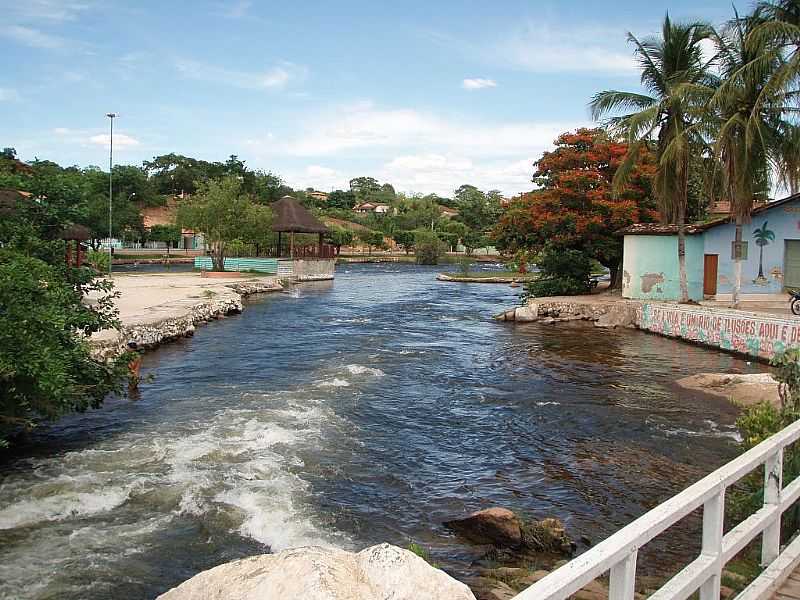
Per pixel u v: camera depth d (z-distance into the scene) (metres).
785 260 29.36
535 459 10.50
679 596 3.28
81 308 11.33
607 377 17.06
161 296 30.78
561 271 36.62
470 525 7.61
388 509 8.38
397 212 135.50
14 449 10.20
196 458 9.86
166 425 11.58
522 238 37.12
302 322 27.78
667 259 29.59
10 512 7.82
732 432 11.97
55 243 11.48
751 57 23.20
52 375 8.95
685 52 26.36
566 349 21.77
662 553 7.16
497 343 22.95
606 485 9.38
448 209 150.00
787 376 7.21
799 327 18.22
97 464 9.53
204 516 7.85
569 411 13.48
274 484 8.95
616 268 36.59
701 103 24.52
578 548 7.38
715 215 40.31
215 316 27.95
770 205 28.81
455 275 62.38
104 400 13.32
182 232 82.50
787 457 6.29
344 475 9.49
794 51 21.70
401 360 18.95
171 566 6.65
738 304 26.12
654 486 9.35
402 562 3.44
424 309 34.59
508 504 8.67
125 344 17.52
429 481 9.45
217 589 3.28
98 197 74.75
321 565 3.26
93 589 6.16
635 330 26.75
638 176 32.50
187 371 16.56
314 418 12.30
